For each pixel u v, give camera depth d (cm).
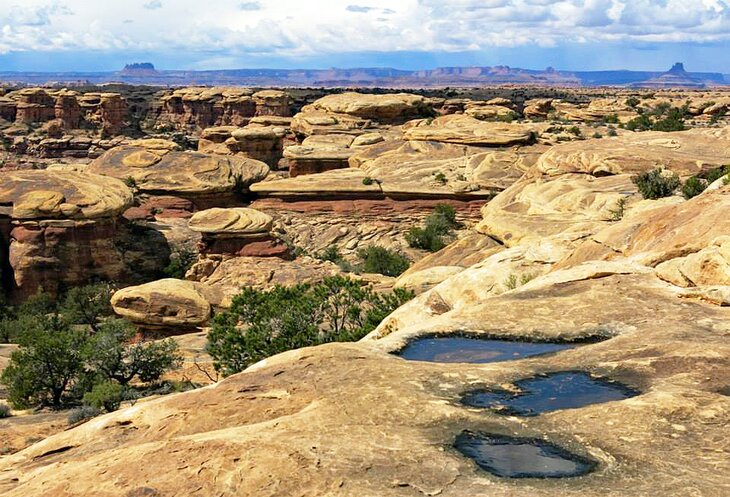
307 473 747
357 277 5678
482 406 976
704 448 817
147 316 4694
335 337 2811
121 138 16662
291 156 9675
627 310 1441
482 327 1418
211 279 5788
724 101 13325
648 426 873
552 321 1426
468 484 740
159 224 7325
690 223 1894
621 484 740
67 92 17275
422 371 1101
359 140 10056
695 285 1563
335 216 7588
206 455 777
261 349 2888
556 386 1056
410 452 809
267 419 967
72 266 6188
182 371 3731
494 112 13838
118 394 3025
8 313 5897
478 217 7319
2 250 6212
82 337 3653
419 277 3644
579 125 11075
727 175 2470
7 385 3359
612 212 4247
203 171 8219
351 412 941
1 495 779
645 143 6044
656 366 1098
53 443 1040
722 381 1020
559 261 2298
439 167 7938
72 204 6216
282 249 6103
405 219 7431
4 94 17788
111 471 767
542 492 721
